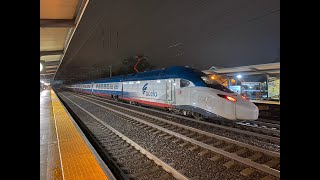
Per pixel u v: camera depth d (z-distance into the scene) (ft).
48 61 62.44
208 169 15.98
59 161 15.08
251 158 17.57
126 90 64.80
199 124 31.78
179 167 16.39
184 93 36.27
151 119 37.09
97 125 34.30
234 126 31.22
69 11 23.89
